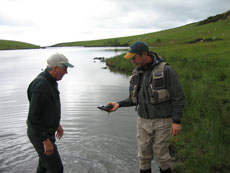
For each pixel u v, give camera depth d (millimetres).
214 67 13820
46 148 3230
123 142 5344
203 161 4082
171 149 4848
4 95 10773
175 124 3195
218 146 4453
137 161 4527
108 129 6148
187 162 4145
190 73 12445
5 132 6160
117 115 7328
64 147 5172
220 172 3830
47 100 3217
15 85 13688
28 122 3383
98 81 14203
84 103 8867
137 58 3316
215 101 7008
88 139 5559
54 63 3264
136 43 3322
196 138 4914
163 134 3342
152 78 3281
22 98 10086
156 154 3461
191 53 21094
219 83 10227
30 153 4973
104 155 4781
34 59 41844
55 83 3410
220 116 5859
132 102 3820
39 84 3139
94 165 4434
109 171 4238
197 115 6094
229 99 7707
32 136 3338
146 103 3375
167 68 3230
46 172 3801
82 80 14844
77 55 49906
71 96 10109
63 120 6934
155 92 3250
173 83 3197
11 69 24062
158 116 3322
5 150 5117
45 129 3365
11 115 7621
